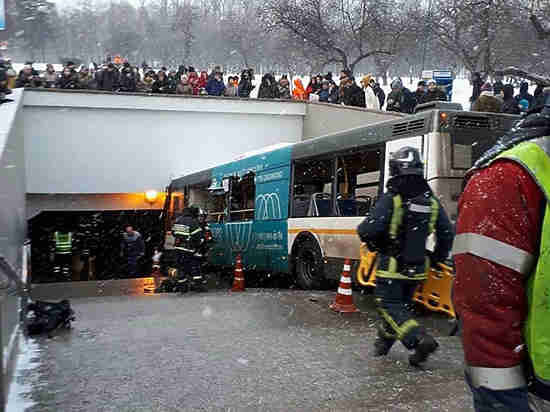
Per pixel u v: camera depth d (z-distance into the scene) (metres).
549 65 22.28
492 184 1.83
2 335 4.14
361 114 17.56
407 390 4.49
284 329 6.93
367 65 38.75
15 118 9.61
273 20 28.31
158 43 42.94
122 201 21.75
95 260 26.67
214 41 41.72
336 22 28.16
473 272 1.81
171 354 5.76
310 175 11.05
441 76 18.75
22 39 33.31
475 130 8.04
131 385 4.77
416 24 26.52
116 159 19.59
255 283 14.91
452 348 5.84
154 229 26.75
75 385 4.79
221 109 20.22
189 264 11.30
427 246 5.29
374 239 5.17
